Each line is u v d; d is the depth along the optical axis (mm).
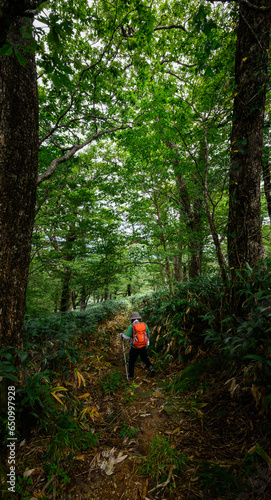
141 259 5668
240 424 2189
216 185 3930
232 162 3150
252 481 1622
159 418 2721
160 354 4578
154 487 1807
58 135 5805
